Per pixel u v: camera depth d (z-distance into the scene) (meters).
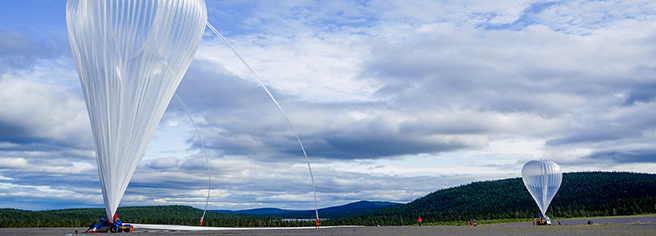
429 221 171.38
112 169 28.36
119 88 26.91
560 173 72.94
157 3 26.55
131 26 26.39
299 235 34.81
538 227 54.19
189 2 28.48
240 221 122.81
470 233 37.47
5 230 44.91
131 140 28.41
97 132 27.92
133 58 26.80
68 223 89.44
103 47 26.23
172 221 128.00
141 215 166.62
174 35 28.17
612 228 44.62
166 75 28.77
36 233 37.09
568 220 116.06
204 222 126.12
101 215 149.38
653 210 147.62
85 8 26.16
